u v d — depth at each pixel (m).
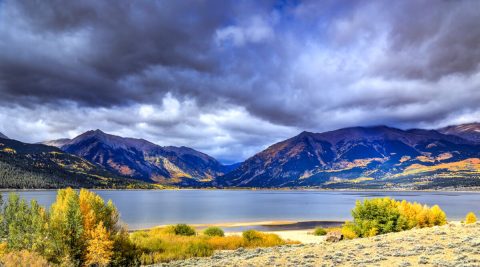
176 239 32.56
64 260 20.19
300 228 66.06
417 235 21.47
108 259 22.12
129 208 125.25
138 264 23.61
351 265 13.89
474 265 11.82
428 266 12.51
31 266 14.60
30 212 22.61
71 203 22.02
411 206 43.59
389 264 13.42
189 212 108.69
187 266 20.20
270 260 16.86
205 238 36.31
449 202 166.50
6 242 21.34
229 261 17.95
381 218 35.94
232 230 62.62
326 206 143.62
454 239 18.16
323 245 22.28
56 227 21.34
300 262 15.52
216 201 193.12
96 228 22.38
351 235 34.09
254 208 131.00
